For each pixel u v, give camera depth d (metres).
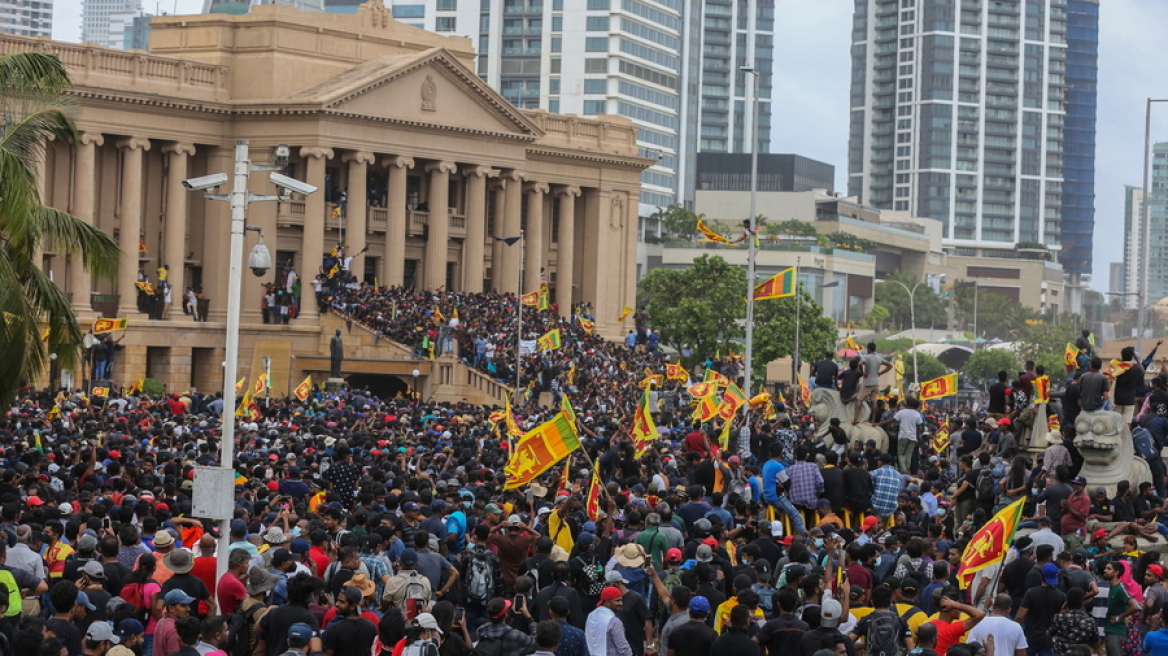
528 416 97.62
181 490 50.88
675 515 47.28
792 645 34.44
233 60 149.88
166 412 94.19
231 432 47.16
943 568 38.03
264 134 147.38
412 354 137.50
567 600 36.12
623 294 179.25
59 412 80.25
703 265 193.50
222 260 148.50
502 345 139.62
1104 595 43.50
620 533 45.28
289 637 32.41
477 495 49.28
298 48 150.12
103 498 46.28
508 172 161.75
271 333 143.75
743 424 73.44
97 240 60.22
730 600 37.53
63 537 43.62
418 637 33.81
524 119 160.00
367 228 154.25
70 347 60.22
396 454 62.75
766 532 44.09
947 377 96.19
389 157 151.88
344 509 51.38
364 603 37.06
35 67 58.19
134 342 139.12
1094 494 49.62
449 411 99.56
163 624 33.16
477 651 35.00
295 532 43.12
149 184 147.75
